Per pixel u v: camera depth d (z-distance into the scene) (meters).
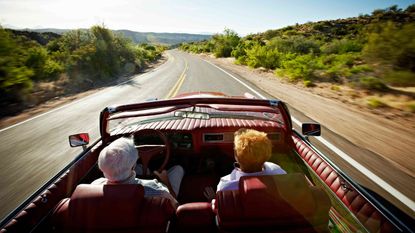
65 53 21.72
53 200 2.25
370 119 7.71
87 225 1.73
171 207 1.98
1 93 12.00
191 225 2.06
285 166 3.59
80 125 8.34
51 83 17.20
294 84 14.85
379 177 4.30
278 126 3.56
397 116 8.02
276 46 34.34
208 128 3.51
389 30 14.16
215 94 5.27
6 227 1.76
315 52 33.56
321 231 1.88
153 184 2.30
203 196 3.27
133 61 31.92
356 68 15.77
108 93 14.13
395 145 5.67
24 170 5.25
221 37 53.81
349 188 2.23
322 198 1.88
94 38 25.41
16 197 4.27
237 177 2.13
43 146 6.61
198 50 84.38
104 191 1.77
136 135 3.41
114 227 1.73
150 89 14.55
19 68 13.09
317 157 2.87
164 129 3.50
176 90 13.62
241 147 1.97
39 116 9.87
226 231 1.78
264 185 1.74
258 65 25.69
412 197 3.72
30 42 18.94
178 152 3.68
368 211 1.92
